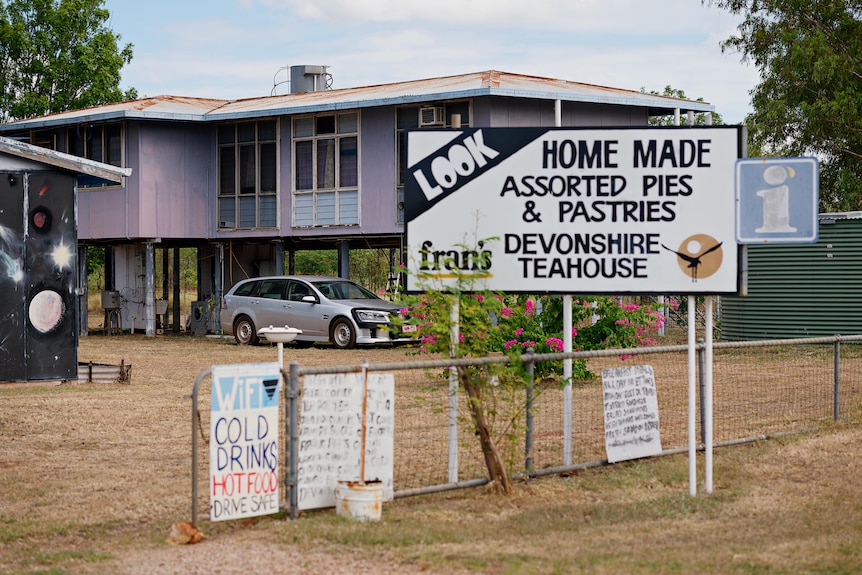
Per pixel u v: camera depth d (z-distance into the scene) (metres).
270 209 30.47
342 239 29.86
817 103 37.84
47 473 10.63
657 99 27.92
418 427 13.24
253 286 28.41
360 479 8.88
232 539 8.05
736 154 9.82
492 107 26.03
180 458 11.46
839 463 11.11
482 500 9.34
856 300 25.23
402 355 23.98
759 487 9.98
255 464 8.41
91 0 47.53
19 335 17.11
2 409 14.73
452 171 10.21
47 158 17.05
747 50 40.88
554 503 9.27
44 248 17.23
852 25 38.94
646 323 18.55
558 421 13.75
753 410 15.06
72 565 7.47
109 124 31.42
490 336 10.09
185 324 35.75
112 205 31.34
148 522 8.73
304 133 29.67
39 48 46.72
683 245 9.90
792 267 26.03
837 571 7.10
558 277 10.12
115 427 13.41
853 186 38.75
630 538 8.05
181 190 31.33
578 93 26.47
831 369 20.55
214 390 8.20
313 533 8.06
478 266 10.16
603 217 10.04
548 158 10.10
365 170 28.47
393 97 26.91
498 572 7.11
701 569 7.12
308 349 26.52
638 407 10.98
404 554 7.55
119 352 25.34
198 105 32.94
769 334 26.41
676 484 10.08
